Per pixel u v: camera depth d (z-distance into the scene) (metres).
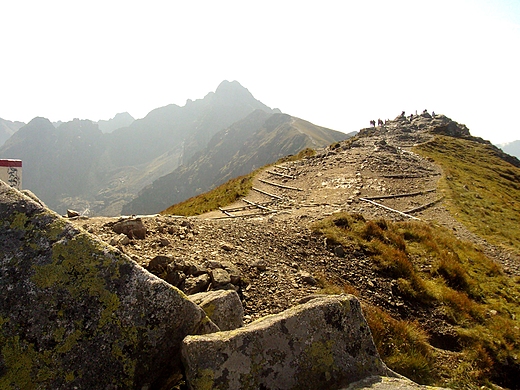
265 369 3.81
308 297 6.24
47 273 3.81
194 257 9.30
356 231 13.64
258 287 8.64
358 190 23.11
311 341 4.15
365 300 9.85
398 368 7.42
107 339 3.67
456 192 24.94
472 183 29.31
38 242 3.98
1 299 3.68
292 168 32.06
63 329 3.62
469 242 16.98
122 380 3.62
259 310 7.76
